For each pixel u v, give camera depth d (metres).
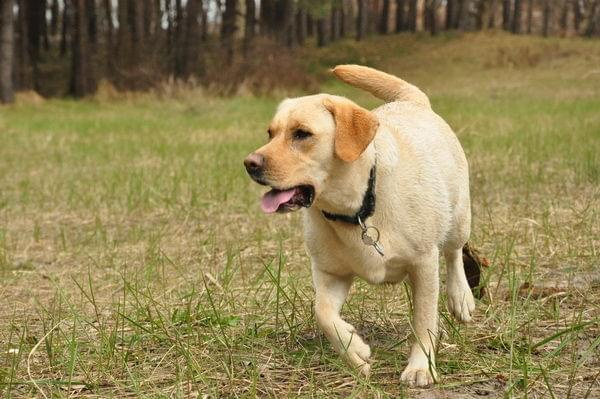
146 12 42.34
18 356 4.81
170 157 15.05
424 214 4.57
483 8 59.41
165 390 4.42
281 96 33.06
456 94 34.16
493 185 10.55
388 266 4.60
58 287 5.91
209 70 34.59
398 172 4.52
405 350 4.97
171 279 6.82
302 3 43.19
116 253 7.98
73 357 4.66
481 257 6.14
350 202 4.39
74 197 11.34
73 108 30.89
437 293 4.66
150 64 36.06
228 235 8.52
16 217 10.24
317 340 5.14
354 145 4.23
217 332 5.29
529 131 16.56
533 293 5.84
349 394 4.32
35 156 16.42
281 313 5.67
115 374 4.70
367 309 5.71
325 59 52.97
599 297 5.74
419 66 48.69
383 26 62.09
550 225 7.72
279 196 4.31
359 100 22.02
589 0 59.41
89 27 47.72
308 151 4.32
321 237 4.56
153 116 25.81
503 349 4.89
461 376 4.48
